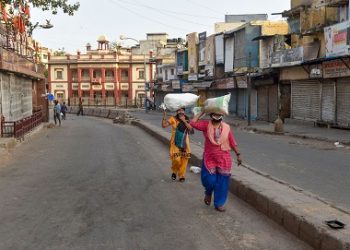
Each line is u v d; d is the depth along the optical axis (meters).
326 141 19.77
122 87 84.38
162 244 5.84
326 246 5.31
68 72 85.62
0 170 12.41
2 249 5.71
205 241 5.95
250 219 7.03
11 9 22.33
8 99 24.08
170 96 10.35
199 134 23.05
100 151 16.88
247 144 18.41
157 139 21.80
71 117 56.81
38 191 9.36
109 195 8.87
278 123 24.33
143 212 7.49
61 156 15.48
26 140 21.73
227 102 7.48
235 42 40.66
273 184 8.36
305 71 27.95
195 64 54.09
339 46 22.91
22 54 27.56
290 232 6.28
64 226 6.68
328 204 6.79
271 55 31.20
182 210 7.62
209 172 7.52
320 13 26.20
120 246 5.76
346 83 24.33
